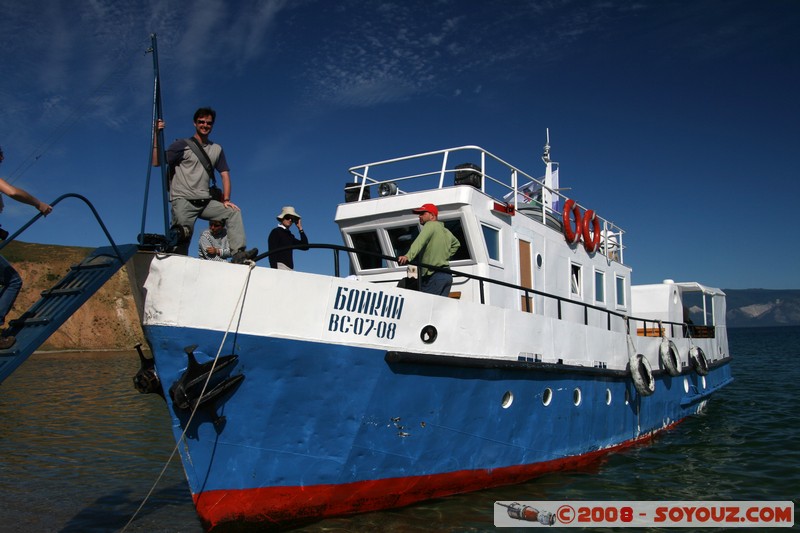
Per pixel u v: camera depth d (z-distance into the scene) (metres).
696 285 18.41
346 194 10.88
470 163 9.58
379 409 6.95
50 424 15.91
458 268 9.39
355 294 6.81
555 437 9.38
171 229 6.26
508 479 8.62
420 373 7.25
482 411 8.04
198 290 5.99
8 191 5.02
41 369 39.78
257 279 6.26
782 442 12.31
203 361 6.04
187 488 9.34
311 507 6.80
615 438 11.25
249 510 6.46
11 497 8.78
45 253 78.00
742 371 33.59
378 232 9.96
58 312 5.14
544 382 9.12
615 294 14.05
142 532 7.26
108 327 69.19
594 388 10.50
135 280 6.03
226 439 6.27
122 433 14.46
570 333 9.95
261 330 6.25
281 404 6.44
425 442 7.45
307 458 6.66
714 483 9.19
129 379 31.30
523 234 10.41
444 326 7.61
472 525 6.98
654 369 13.21
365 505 7.18
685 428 14.22
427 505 7.60
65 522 7.67
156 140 6.17
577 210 12.30
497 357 8.27
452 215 9.16
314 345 6.48
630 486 8.95
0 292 5.45
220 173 6.79
